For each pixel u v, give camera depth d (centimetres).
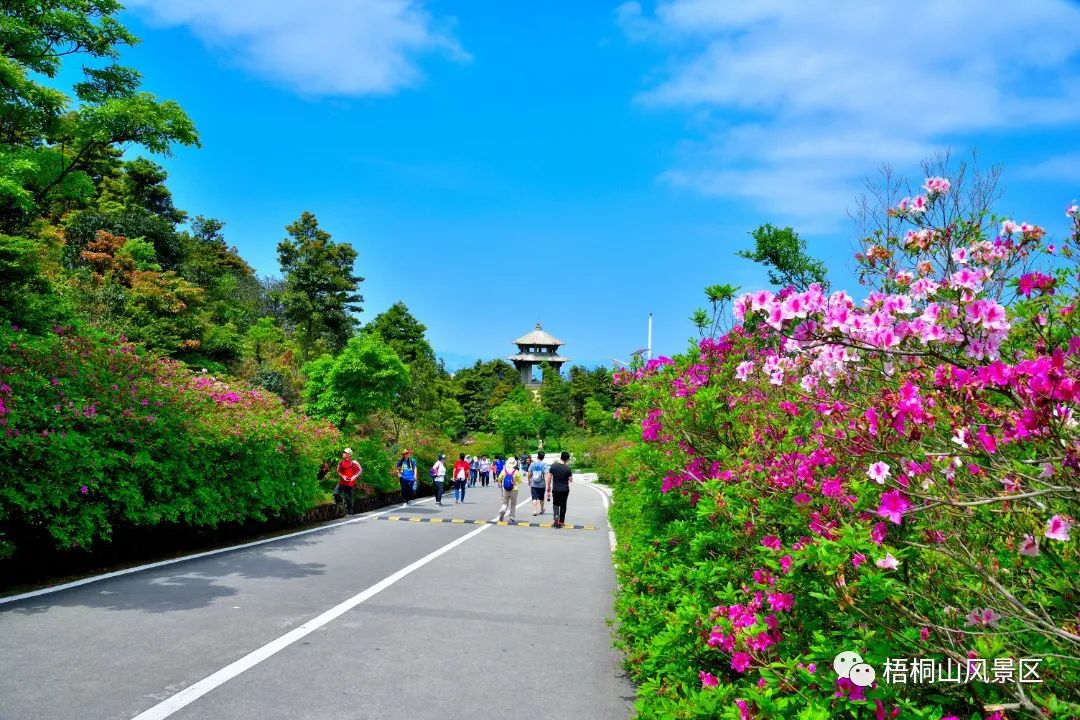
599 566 980
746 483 344
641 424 537
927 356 254
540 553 1085
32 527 731
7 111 1012
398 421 3039
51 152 1054
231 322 3641
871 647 225
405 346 5675
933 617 234
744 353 525
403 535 1254
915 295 270
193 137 1080
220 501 1024
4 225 1104
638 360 648
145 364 962
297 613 620
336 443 1817
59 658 463
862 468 280
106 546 847
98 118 1017
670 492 558
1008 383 205
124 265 2677
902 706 212
